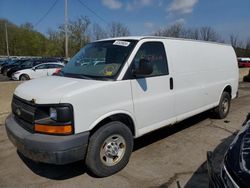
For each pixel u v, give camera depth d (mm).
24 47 80250
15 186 3633
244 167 2172
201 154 4633
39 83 3928
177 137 5500
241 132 2875
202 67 5680
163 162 4320
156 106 4441
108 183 3668
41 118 3381
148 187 3578
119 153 3943
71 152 3293
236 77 7328
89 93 3475
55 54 68625
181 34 45844
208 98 6008
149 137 5488
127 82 3943
